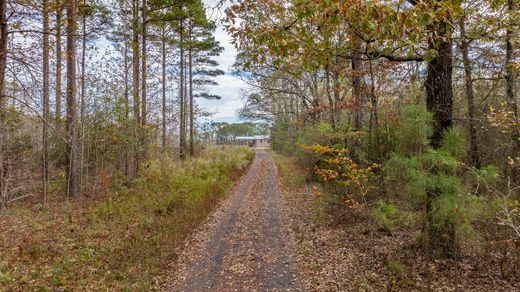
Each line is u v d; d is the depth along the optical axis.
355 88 8.77
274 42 4.17
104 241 6.98
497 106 9.20
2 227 7.63
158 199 10.32
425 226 4.54
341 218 8.41
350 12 3.38
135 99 13.40
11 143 11.22
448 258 5.34
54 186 12.15
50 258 5.93
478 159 6.97
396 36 3.62
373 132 8.54
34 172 13.09
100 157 13.26
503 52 7.87
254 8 4.33
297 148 15.80
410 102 7.45
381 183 7.04
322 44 4.21
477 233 4.48
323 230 7.98
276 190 15.00
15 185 11.05
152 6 14.76
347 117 10.80
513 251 5.26
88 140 11.79
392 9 3.31
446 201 4.23
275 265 6.19
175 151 20.72
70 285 4.98
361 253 6.25
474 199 4.16
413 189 4.55
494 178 4.29
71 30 7.55
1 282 4.88
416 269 5.22
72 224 8.05
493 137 7.85
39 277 5.16
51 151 13.29
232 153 24.28
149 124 14.42
